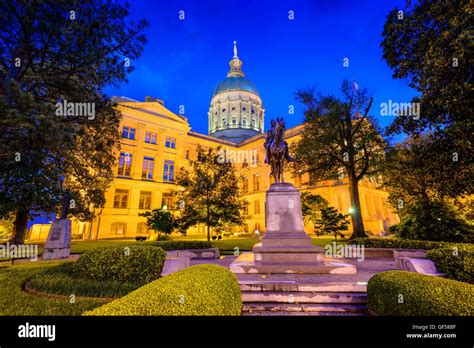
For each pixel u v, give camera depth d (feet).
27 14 30.35
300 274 23.18
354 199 59.31
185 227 53.57
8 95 28.04
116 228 110.22
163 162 131.75
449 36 26.61
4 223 92.84
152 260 20.98
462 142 29.09
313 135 65.05
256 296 17.78
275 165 34.12
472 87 25.73
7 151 29.63
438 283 11.74
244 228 139.95
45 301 15.38
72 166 49.62
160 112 138.21
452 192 36.94
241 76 226.38
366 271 25.27
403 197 68.95
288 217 29.22
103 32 36.32
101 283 18.65
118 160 117.80
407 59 33.12
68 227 43.75
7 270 26.68
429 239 39.60
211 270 15.11
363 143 57.16
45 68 35.94
